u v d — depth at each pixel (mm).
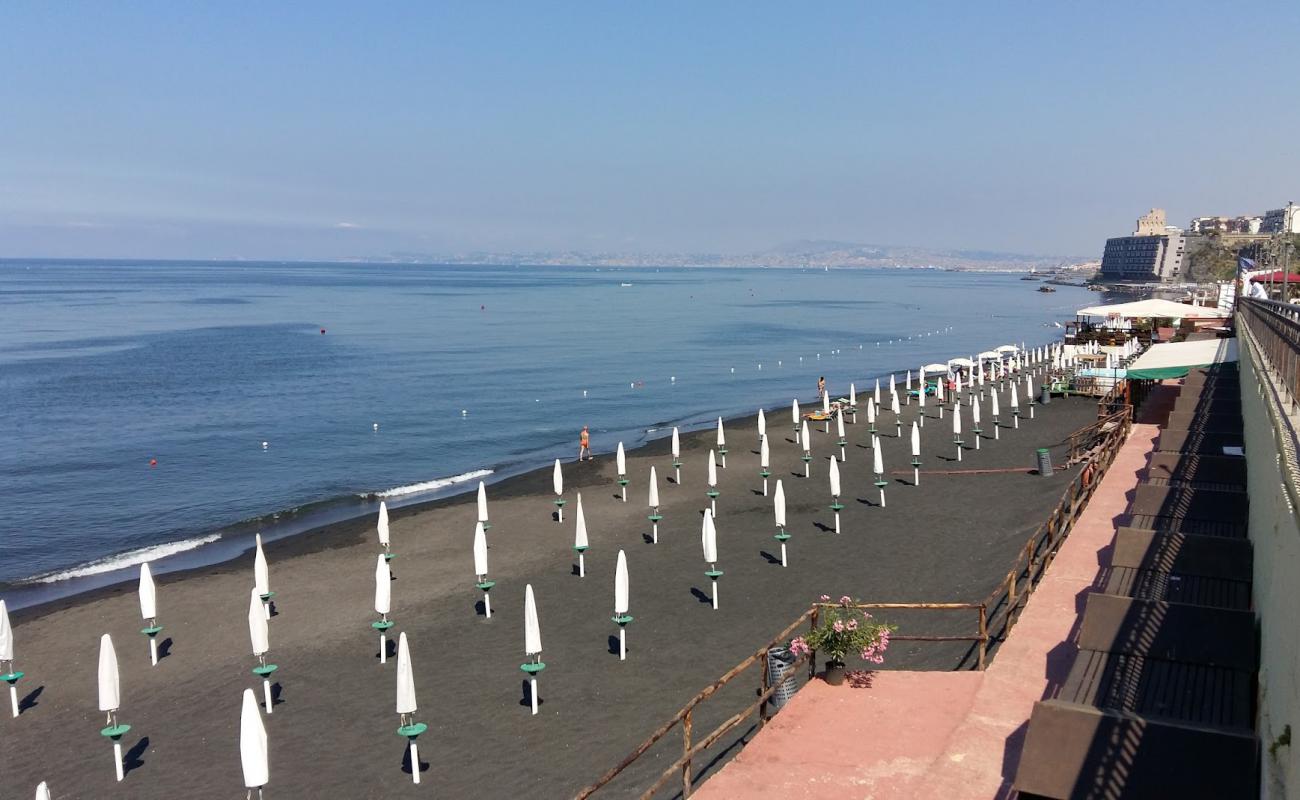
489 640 18453
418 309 152250
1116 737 8047
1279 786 6441
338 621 19953
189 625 20375
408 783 13250
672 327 118938
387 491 34969
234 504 33875
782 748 9797
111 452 43188
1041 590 14250
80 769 14273
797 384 66875
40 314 132875
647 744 9273
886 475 32188
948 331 113562
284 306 156875
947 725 10219
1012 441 37375
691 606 19812
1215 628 10000
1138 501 15430
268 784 13453
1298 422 9164
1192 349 33844
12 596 24109
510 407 56500
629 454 38969
